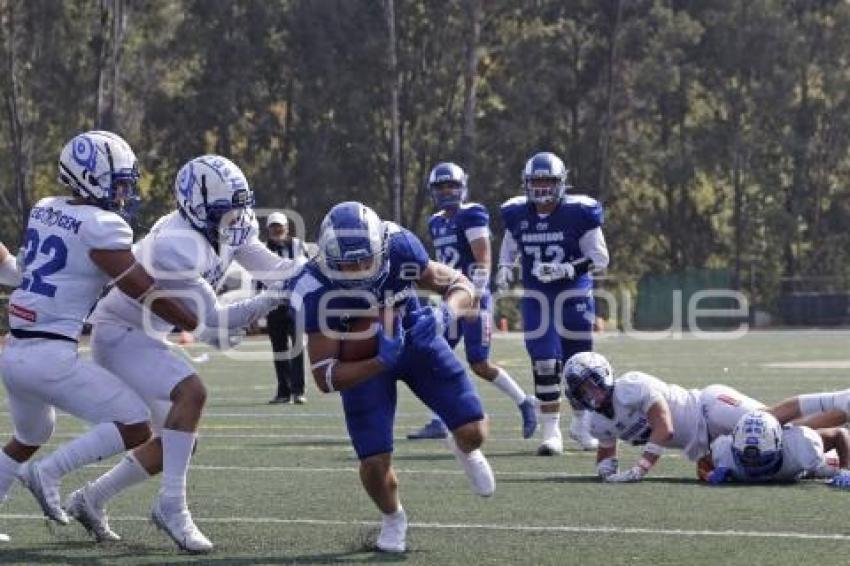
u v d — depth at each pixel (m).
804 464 23.31
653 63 120.00
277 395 42.78
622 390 24.16
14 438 19.06
